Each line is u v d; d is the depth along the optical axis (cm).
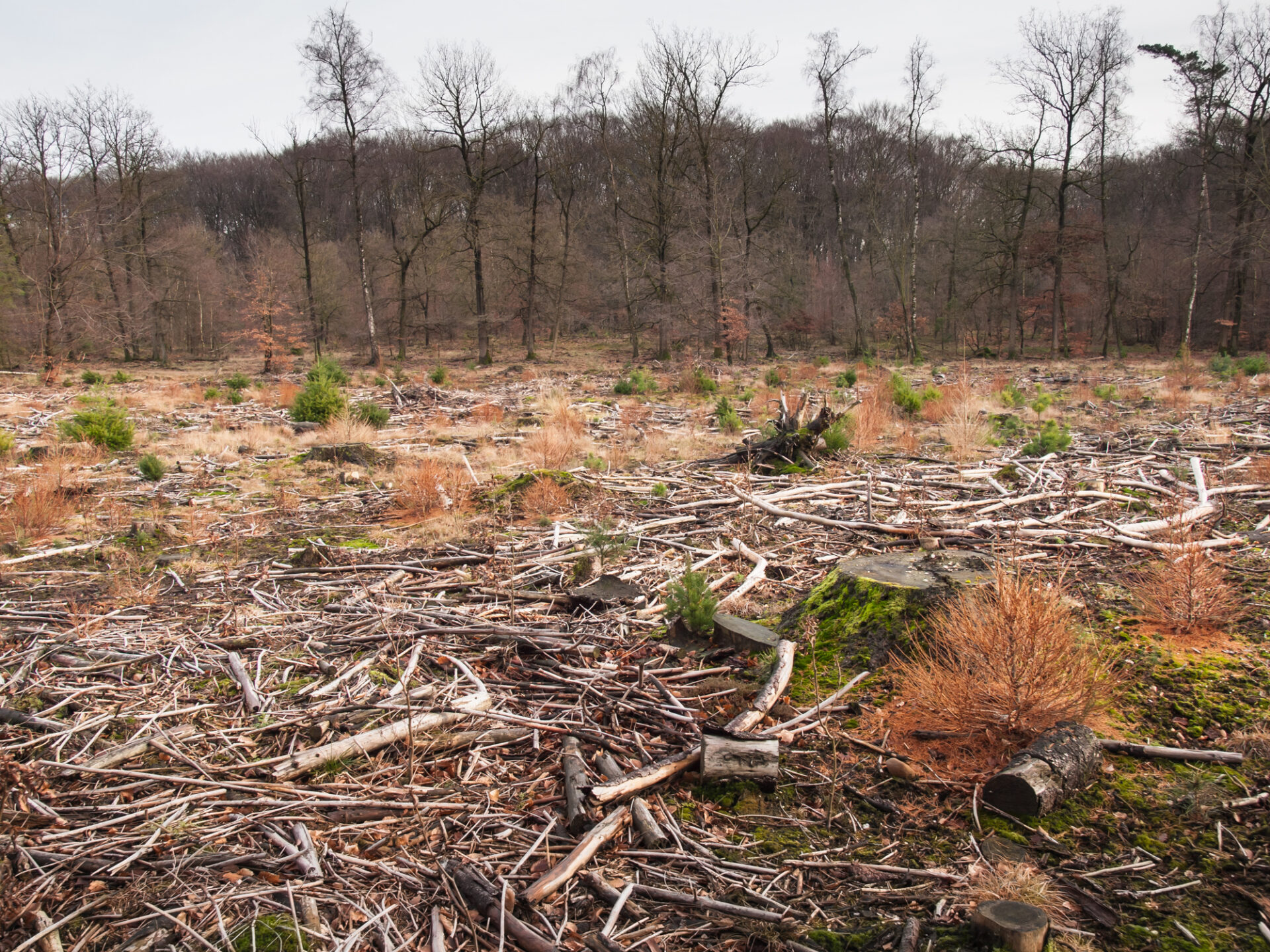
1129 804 320
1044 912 254
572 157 4962
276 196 7538
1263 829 300
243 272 5266
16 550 766
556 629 523
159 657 495
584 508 864
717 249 3891
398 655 488
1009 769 322
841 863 297
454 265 4756
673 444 1362
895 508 818
